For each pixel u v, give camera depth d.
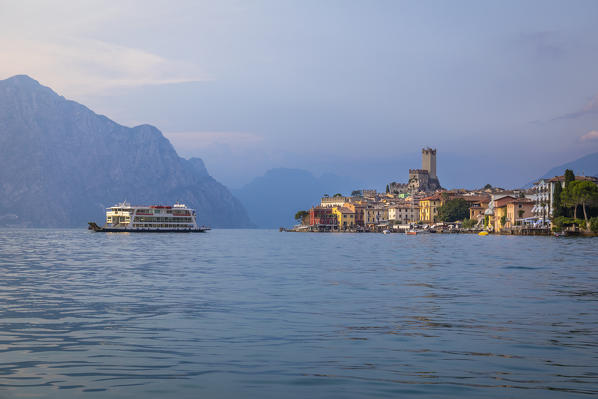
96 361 21.58
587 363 21.28
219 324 28.98
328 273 58.91
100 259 82.75
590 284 47.44
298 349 23.47
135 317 31.14
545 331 27.14
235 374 19.80
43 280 51.50
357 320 30.17
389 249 120.31
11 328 28.05
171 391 17.94
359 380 19.09
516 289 44.00
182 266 69.25
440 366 20.84
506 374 19.83
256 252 107.06
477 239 189.88
